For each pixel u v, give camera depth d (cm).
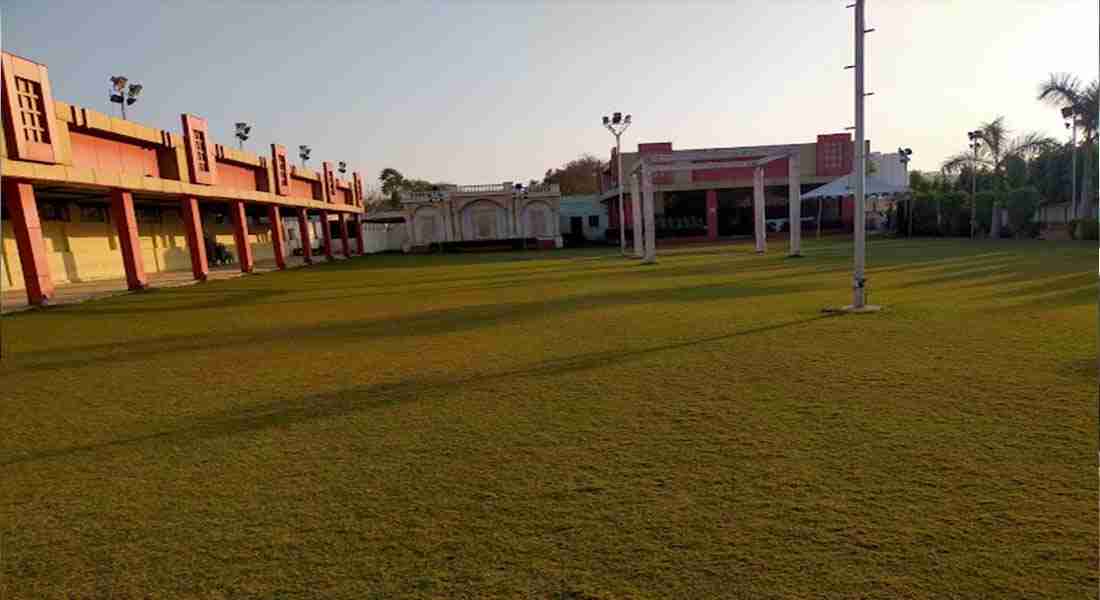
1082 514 283
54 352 885
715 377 559
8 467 420
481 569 263
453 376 614
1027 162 3191
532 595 243
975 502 299
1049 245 2262
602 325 888
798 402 470
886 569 248
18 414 557
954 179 3450
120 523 327
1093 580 234
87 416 540
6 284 2003
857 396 478
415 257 3556
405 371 648
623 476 350
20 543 311
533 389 548
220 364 741
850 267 1691
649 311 1009
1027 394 462
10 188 1428
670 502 315
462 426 454
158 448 442
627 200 4062
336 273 2388
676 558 264
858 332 742
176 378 675
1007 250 2055
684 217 4078
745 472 347
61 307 1455
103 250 2506
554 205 4009
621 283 1536
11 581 275
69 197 2219
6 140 1328
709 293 1230
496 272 2108
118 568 282
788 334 750
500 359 684
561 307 1114
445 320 1020
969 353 603
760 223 2519
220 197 2281
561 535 288
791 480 333
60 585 270
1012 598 226
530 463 377
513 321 970
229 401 563
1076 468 331
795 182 2212
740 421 433
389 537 295
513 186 4038
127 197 1792
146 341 949
